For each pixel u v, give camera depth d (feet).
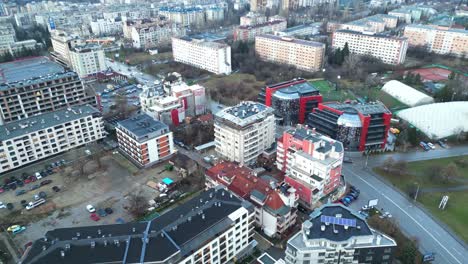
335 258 417.49
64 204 599.16
